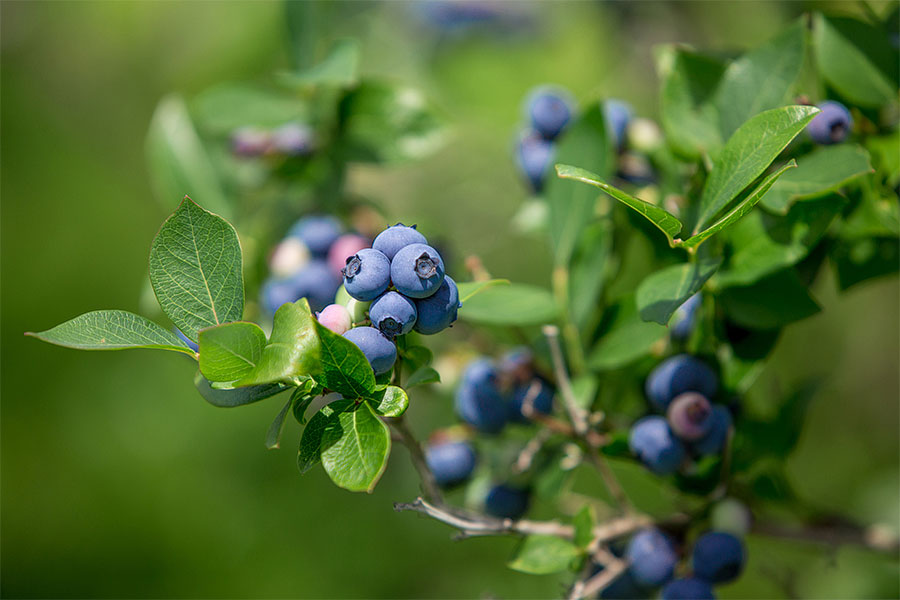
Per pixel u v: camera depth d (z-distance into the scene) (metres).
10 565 1.63
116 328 0.64
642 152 0.82
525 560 0.72
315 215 0.87
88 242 1.80
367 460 0.63
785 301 0.73
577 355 0.77
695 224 0.74
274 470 1.53
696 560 0.74
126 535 1.58
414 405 1.19
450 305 0.65
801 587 1.16
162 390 1.64
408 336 0.79
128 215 1.81
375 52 1.43
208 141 0.89
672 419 0.73
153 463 1.59
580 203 0.79
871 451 1.39
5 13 1.69
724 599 1.23
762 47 0.74
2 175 1.80
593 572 0.78
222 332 0.63
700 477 0.75
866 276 0.77
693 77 0.77
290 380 0.65
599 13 1.43
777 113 0.67
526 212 0.85
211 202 0.89
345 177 0.87
